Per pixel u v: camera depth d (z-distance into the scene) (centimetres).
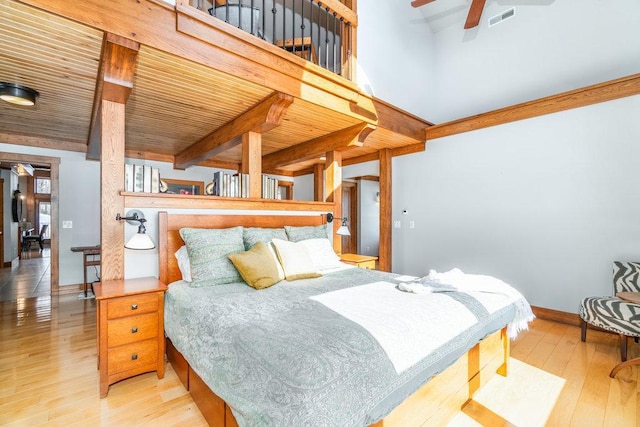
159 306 209
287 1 506
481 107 444
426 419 146
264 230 287
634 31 318
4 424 164
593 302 263
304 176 748
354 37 336
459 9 463
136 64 215
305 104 296
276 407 97
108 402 184
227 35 227
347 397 102
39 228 1149
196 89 262
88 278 478
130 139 432
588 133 322
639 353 253
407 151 491
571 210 334
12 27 173
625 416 175
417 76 470
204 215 269
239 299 185
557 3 372
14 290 473
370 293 196
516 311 213
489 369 202
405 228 501
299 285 225
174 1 203
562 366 234
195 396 180
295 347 116
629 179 298
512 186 379
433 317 155
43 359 239
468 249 422
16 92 250
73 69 224
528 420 172
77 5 168
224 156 576
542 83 385
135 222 234
